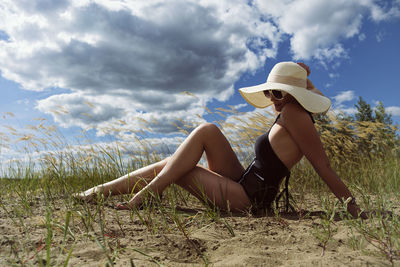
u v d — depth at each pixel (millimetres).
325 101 1926
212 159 2162
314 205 2426
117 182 2189
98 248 1200
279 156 1908
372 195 2814
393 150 4977
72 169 2818
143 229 1537
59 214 1762
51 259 1070
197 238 1384
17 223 1535
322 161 1814
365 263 1036
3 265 996
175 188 2555
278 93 1944
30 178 2885
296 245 1310
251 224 1685
